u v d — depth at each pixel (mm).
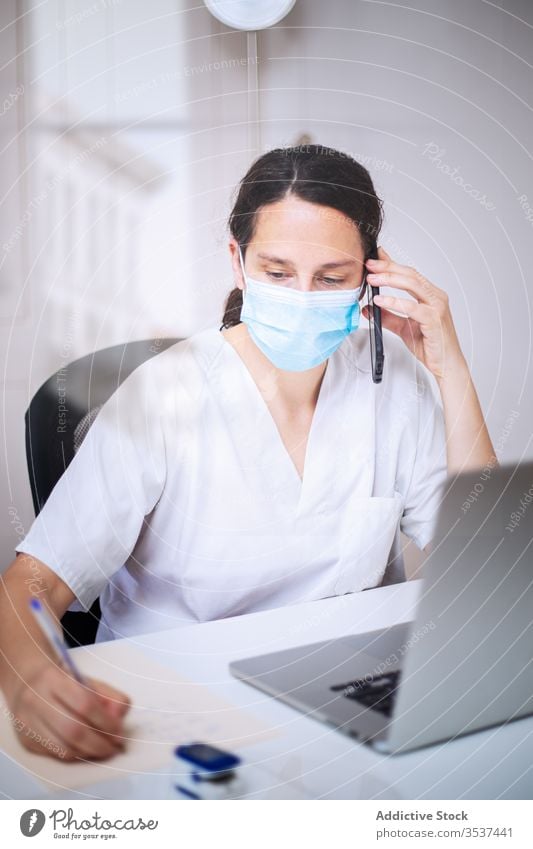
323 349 826
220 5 1000
